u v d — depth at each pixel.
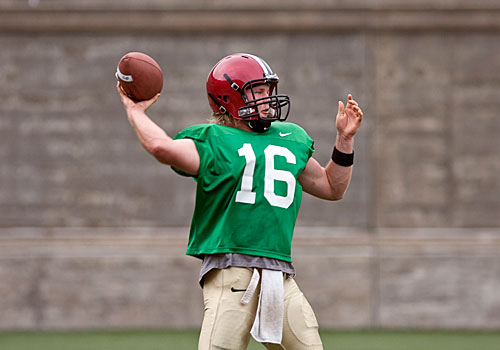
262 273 11.39
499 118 34.59
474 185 34.44
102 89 34.94
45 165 34.72
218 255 11.54
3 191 34.62
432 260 33.84
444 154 34.53
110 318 33.78
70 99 34.91
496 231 34.25
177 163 11.37
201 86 34.81
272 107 12.34
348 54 34.78
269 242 11.53
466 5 34.41
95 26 34.81
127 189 34.62
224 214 11.58
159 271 33.97
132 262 33.97
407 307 33.72
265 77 12.16
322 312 33.69
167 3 34.59
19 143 34.78
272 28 34.75
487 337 30.64
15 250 34.06
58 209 34.56
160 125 34.72
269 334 11.26
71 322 33.75
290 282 11.88
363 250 33.88
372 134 34.53
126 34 34.97
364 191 34.38
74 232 34.44
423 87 34.69
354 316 33.62
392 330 32.94
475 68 34.69
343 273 33.78
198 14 34.66
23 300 33.84
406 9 34.47
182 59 34.91
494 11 34.47
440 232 34.22
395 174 34.47
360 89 34.69
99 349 27.12
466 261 33.78
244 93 12.07
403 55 34.75
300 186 12.34
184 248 34.12
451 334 31.61
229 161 11.55
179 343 28.64
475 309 33.59
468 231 34.28
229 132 11.83
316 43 34.84
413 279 33.78
